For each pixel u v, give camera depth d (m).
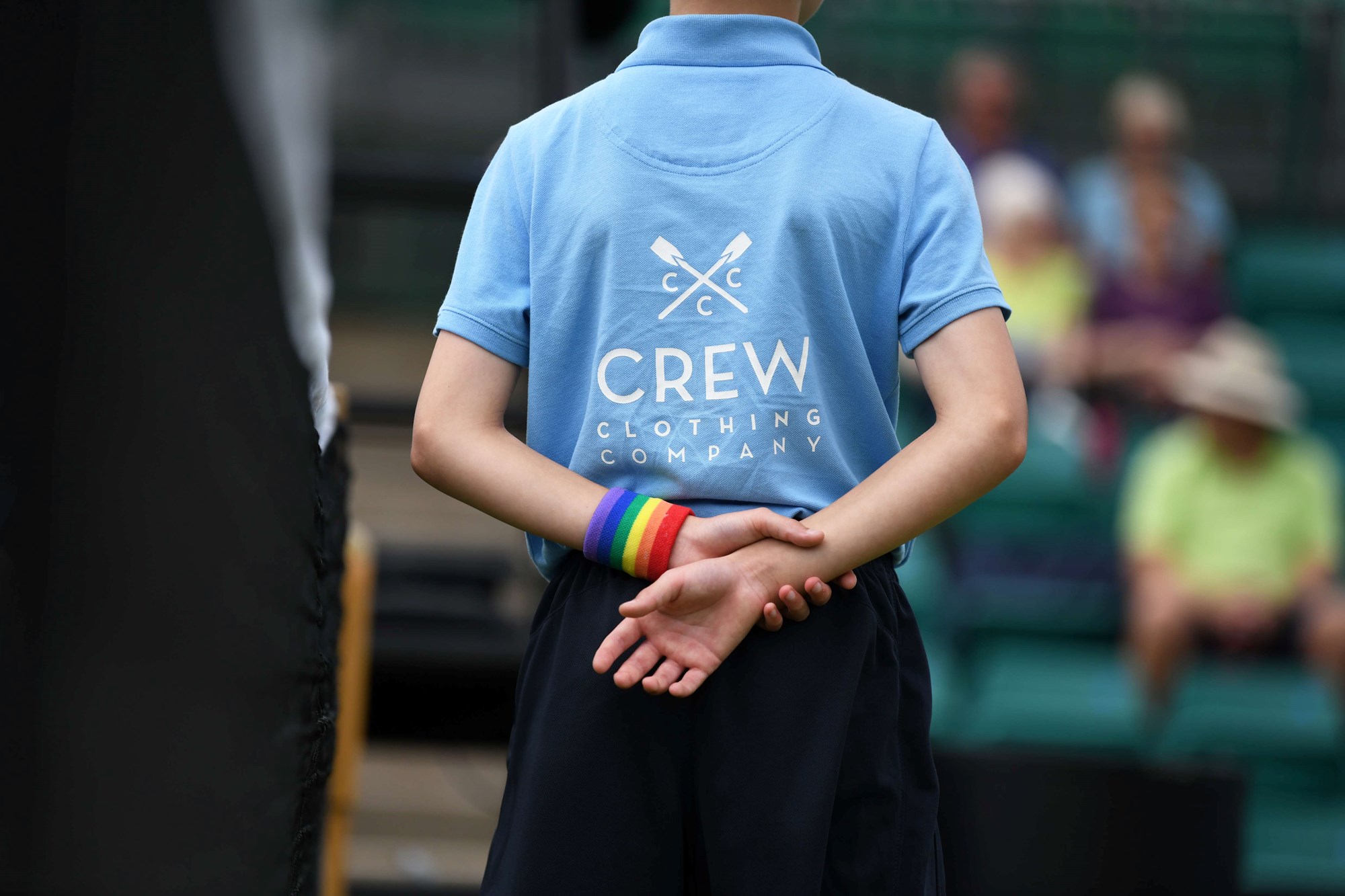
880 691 4.27
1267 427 14.79
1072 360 16.45
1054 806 8.57
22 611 2.49
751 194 4.32
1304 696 14.62
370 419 10.30
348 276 15.90
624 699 4.18
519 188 4.62
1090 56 20.59
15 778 2.47
